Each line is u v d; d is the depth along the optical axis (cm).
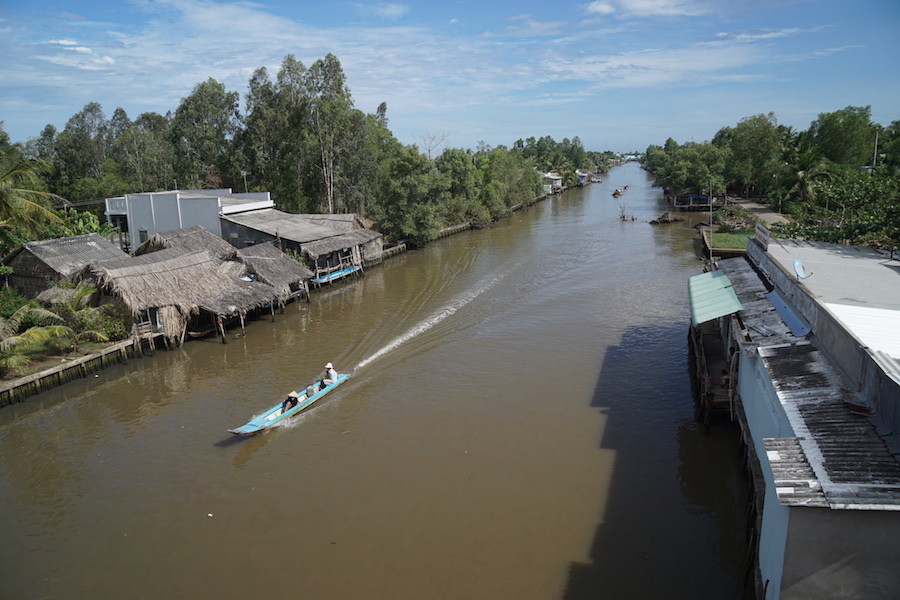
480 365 2950
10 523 1842
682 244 6019
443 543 1669
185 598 1505
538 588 1488
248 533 1750
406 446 2205
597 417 2358
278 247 4588
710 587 1472
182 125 7869
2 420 2566
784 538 1070
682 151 10675
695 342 2692
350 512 1828
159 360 3212
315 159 6925
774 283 2306
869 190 3653
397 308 4050
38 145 8056
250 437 2325
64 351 3102
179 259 3616
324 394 2664
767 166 8144
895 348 1412
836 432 1169
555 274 4812
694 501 1812
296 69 6850
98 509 1898
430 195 6825
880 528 988
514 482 1944
